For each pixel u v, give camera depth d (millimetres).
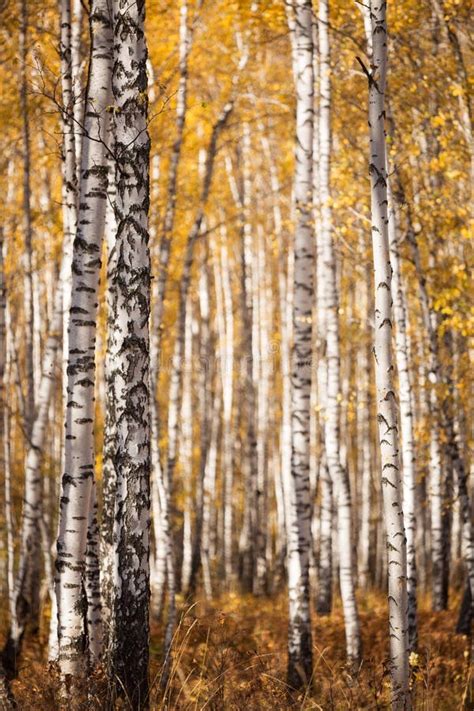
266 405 30703
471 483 19922
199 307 33781
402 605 7434
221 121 18094
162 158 19703
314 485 27969
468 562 14523
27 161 14133
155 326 14891
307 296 11320
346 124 15367
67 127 10391
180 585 30016
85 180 7793
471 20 13023
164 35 17016
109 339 7359
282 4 13922
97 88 7801
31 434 14156
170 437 17391
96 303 7781
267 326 30609
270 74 20547
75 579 7652
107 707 6836
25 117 13445
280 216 27109
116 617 7121
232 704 7637
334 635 15047
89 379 7723
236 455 34938
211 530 33438
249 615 17438
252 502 27406
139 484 7172
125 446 7164
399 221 14367
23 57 12609
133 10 7340
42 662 11617
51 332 12867
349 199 13766
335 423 13445
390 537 7484
